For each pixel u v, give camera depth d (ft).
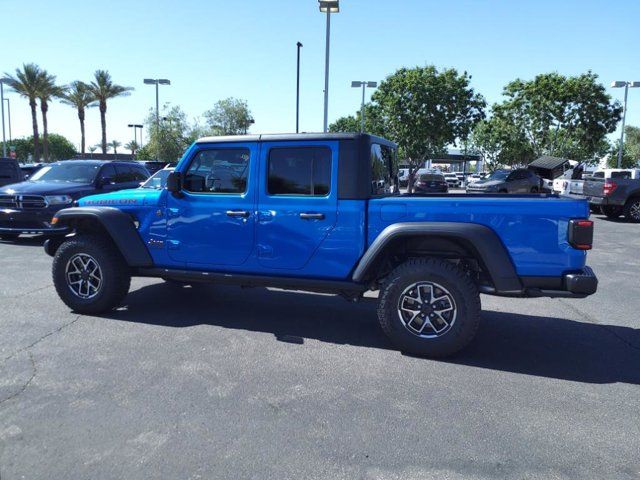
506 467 9.30
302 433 10.39
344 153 15.08
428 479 8.91
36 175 38.14
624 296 22.93
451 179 152.15
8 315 18.22
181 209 17.02
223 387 12.51
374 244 14.53
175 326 17.33
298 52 77.20
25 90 131.64
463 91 94.99
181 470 9.08
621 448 10.00
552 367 14.23
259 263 16.29
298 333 16.87
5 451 9.59
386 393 12.32
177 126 127.95
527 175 79.15
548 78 98.02
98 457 9.44
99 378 12.89
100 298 17.94
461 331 14.20
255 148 16.03
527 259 13.75
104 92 137.49
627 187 53.16
